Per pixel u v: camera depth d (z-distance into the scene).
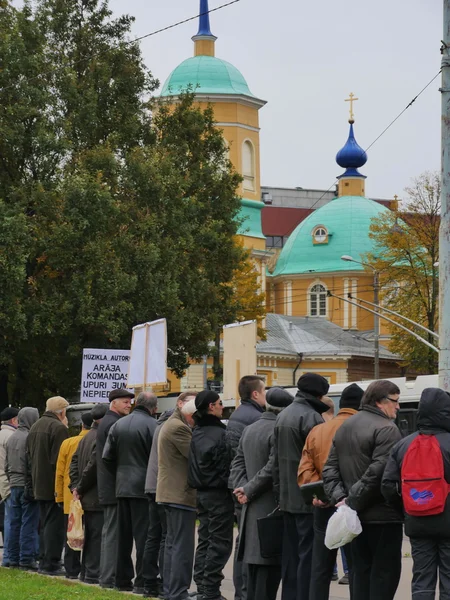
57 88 46.03
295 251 114.44
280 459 11.02
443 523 8.95
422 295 67.25
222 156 51.88
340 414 10.66
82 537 15.09
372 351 102.69
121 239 43.09
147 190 44.88
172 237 46.00
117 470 14.20
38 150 43.28
